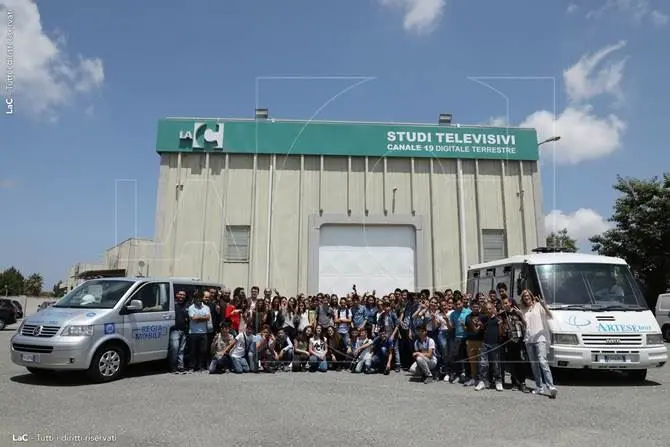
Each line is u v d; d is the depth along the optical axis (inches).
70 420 264.1
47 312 391.2
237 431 246.1
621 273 433.4
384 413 289.4
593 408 307.1
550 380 352.8
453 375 416.8
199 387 363.6
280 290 718.5
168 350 436.8
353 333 473.1
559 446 227.6
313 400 323.0
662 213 954.7
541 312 370.3
